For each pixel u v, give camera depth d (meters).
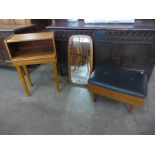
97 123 1.36
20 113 1.52
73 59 1.76
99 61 1.74
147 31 1.37
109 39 1.53
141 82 1.28
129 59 1.62
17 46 1.58
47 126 1.36
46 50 1.58
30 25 2.14
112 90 1.27
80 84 1.87
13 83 2.04
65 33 1.64
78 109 1.54
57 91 1.80
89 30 1.53
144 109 1.50
